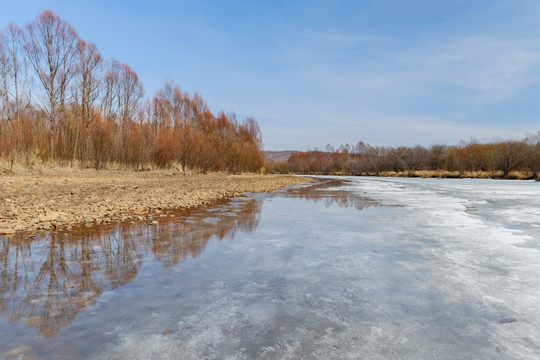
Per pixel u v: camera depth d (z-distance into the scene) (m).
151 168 28.34
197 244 5.26
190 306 2.96
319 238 5.79
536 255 4.70
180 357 2.14
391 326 2.61
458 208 10.09
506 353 2.21
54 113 23.69
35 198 9.33
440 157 54.94
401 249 5.05
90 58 26.58
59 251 4.68
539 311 2.89
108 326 2.56
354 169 67.69
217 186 17.98
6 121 20.30
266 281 3.64
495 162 41.94
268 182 25.92
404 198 13.63
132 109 33.19
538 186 22.34
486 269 4.07
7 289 3.30
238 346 2.29
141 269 3.99
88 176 19.25
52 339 2.35
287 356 2.16
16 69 22.69
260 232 6.26
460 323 2.66
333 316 2.79
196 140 33.72
